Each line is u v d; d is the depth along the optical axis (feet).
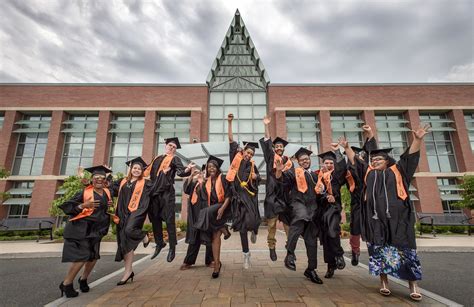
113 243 30.76
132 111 61.11
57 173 56.75
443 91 62.59
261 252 22.72
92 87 61.67
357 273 14.80
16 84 60.29
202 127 61.52
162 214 14.67
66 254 10.93
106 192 13.14
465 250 25.91
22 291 12.83
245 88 66.74
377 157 11.86
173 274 14.58
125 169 59.16
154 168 15.53
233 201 14.46
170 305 9.48
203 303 9.63
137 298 10.31
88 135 60.95
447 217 48.42
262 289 11.39
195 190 16.29
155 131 60.44
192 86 63.67
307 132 62.44
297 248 25.49
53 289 13.19
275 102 63.00
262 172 50.39
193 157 48.49
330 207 13.62
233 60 69.97
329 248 13.58
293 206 13.38
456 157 59.72
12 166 57.41
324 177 14.32
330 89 63.41
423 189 55.88
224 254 21.58
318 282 12.39
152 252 24.43
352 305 9.48
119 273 15.15
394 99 62.34
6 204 53.57
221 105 65.05
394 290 11.51
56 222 52.34
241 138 62.64
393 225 10.68
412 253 10.44
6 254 24.35
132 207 13.44
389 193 11.14
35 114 61.46
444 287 12.80
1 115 60.80
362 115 62.54
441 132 62.18
